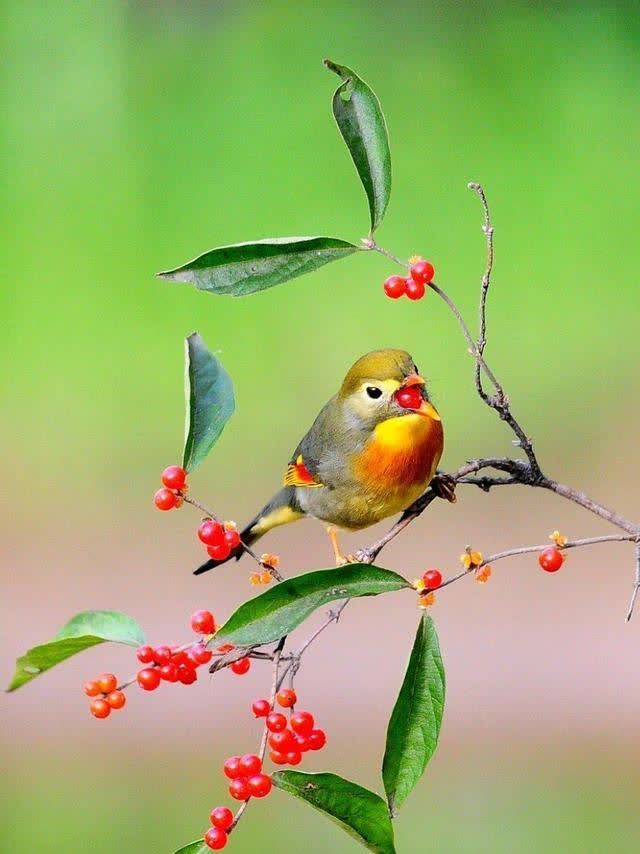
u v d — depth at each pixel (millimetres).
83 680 12273
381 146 4707
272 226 17125
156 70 19547
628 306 15703
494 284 15984
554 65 18938
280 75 19281
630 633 12328
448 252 16375
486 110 18359
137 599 13172
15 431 15305
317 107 18719
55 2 19938
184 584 13336
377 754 11008
